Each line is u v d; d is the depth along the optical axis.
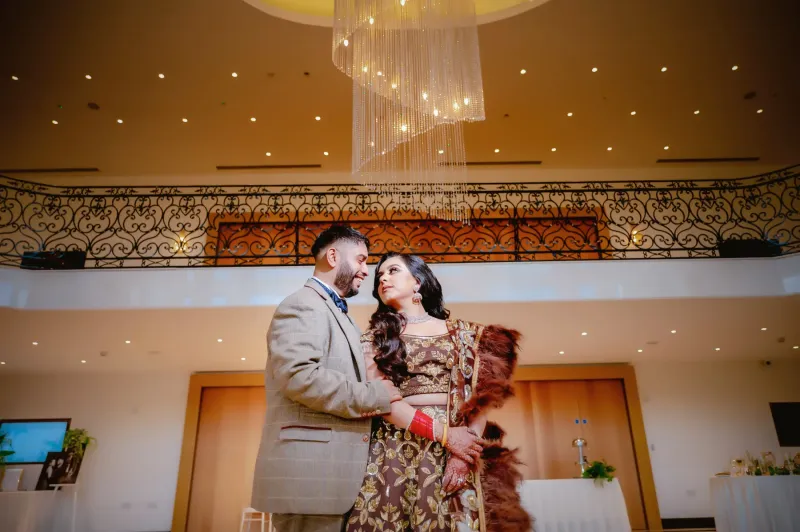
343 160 10.42
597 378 10.12
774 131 9.66
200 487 9.29
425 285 1.42
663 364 10.29
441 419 1.16
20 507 6.23
